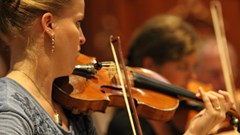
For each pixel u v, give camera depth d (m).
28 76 3.48
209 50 8.28
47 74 3.52
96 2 10.20
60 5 3.48
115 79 4.35
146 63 5.84
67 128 3.71
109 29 10.22
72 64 3.60
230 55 8.98
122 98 4.25
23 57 3.49
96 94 3.94
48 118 3.43
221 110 4.00
